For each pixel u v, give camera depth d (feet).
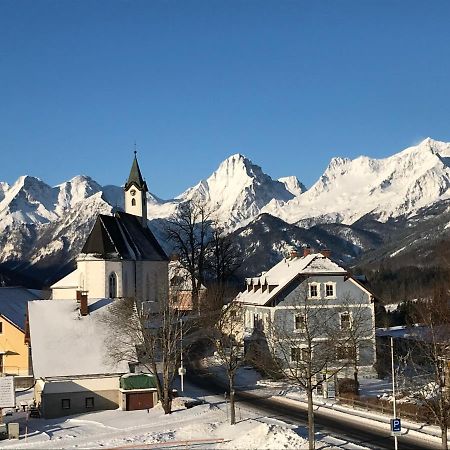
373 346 265.34
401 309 395.34
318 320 240.32
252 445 160.76
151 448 167.63
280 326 253.44
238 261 427.33
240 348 274.16
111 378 225.56
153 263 400.47
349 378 234.58
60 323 240.94
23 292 361.30
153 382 222.89
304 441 159.94
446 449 146.61
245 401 224.12
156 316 256.32
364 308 267.18
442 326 211.61
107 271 359.46
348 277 268.41
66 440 181.57
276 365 219.00
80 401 222.28
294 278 264.93
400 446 163.94
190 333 295.07
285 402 221.66
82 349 231.91
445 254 394.52
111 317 243.60
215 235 372.58
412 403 199.00
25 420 212.43
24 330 276.82
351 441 168.45
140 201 437.58
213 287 333.21
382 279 643.45
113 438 181.78
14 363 276.21
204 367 287.89
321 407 211.61
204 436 177.99
